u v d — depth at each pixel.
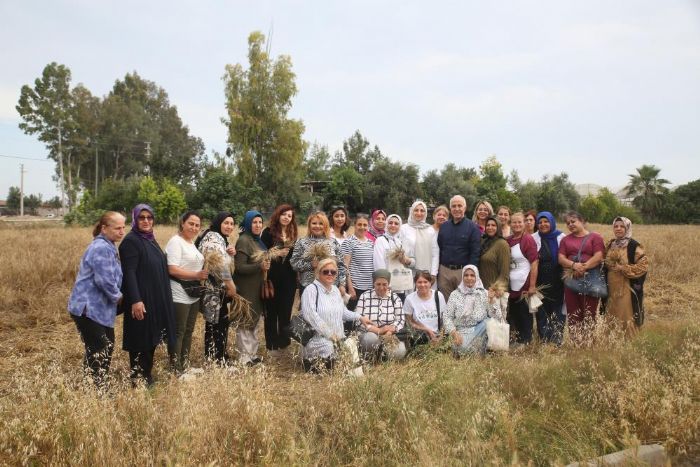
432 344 6.06
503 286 7.01
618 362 5.49
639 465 3.86
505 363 5.73
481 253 7.69
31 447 3.50
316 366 5.57
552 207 53.31
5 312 8.35
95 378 4.48
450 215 8.04
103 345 4.96
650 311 10.21
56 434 3.64
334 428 4.18
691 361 5.48
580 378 5.43
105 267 4.95
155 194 37.38
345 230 7.98
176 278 5.80
